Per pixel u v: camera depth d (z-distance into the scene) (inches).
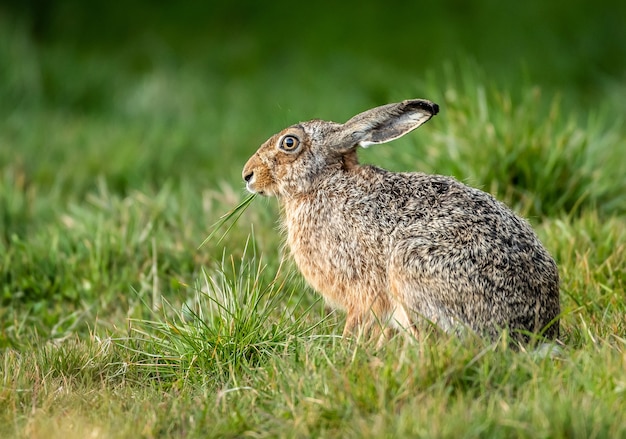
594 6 1464.1
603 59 1398.9
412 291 556.4
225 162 1067.9
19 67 1293.1
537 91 875.4
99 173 992.2
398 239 573.0
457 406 457.7
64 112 1282.0
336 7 1526.8
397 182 597.6
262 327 584.7
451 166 798.5
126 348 598.9
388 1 1519.4
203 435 477.4
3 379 548.7
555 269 569.9
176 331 597.0
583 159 805.9
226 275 699.4
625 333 559.2
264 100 1304.1
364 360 510.9
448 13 1491.1
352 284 595.8
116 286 717.9
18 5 1545.3
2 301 723.4
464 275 544.1
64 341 642.8
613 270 656.4
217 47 1487.5
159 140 1091.9
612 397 462.3
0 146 1072.8
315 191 615.8
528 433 435.8
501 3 1491.1
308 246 613.6
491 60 1405.0
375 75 1360.7
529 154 791.7
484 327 544.1
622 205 793.6
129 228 771.4
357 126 618.5
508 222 565.6
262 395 507.2
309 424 468.4
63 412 512.4
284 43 1483.8
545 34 1435.8
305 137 624.7
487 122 818.8
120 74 1385.3
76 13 1552.7
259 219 783.1
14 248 763.4
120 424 486.0
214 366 566.6
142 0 1568.7
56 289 732.7
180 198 855.1
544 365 499.8
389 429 446.9
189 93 1305.4
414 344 518.9
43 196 935.7
